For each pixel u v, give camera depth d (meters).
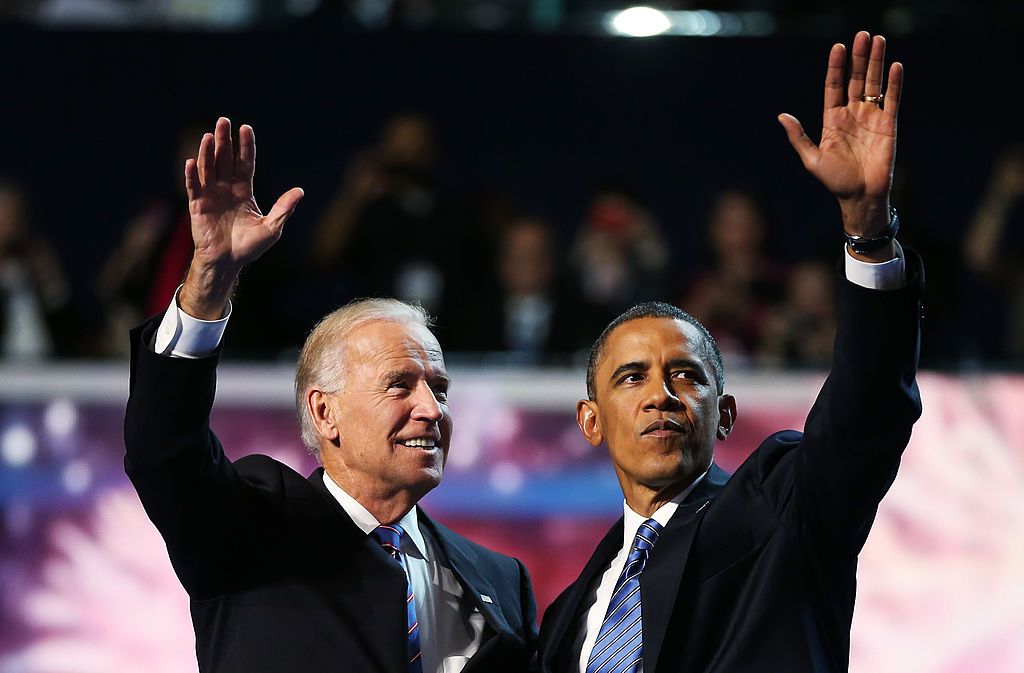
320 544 12.33
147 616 19.48
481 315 23.44
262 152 24.62
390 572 12.22
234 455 19.95
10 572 19.58
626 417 12.49
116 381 20.27
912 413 11.09
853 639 19.23
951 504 19.66
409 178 24.25
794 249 23.92
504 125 24.70
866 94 11.08
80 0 25.89
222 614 12.18
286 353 21.64
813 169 10.92
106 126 24.72
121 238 24.33
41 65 24.81
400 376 12.70
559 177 24.53
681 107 24.67
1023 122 24.36
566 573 19.61
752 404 20.08
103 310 23.81
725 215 23.81
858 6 25.50
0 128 24.66
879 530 19.59
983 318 23.67
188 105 24.81
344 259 23.75
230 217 11.30
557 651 12.53
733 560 11.78
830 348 22.83
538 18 25.88
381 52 24.92
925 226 24.00
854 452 11.11
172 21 25.11
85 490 19.91
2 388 20.11
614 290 23.59
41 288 23.88
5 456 19.97
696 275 23.84
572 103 24.75
